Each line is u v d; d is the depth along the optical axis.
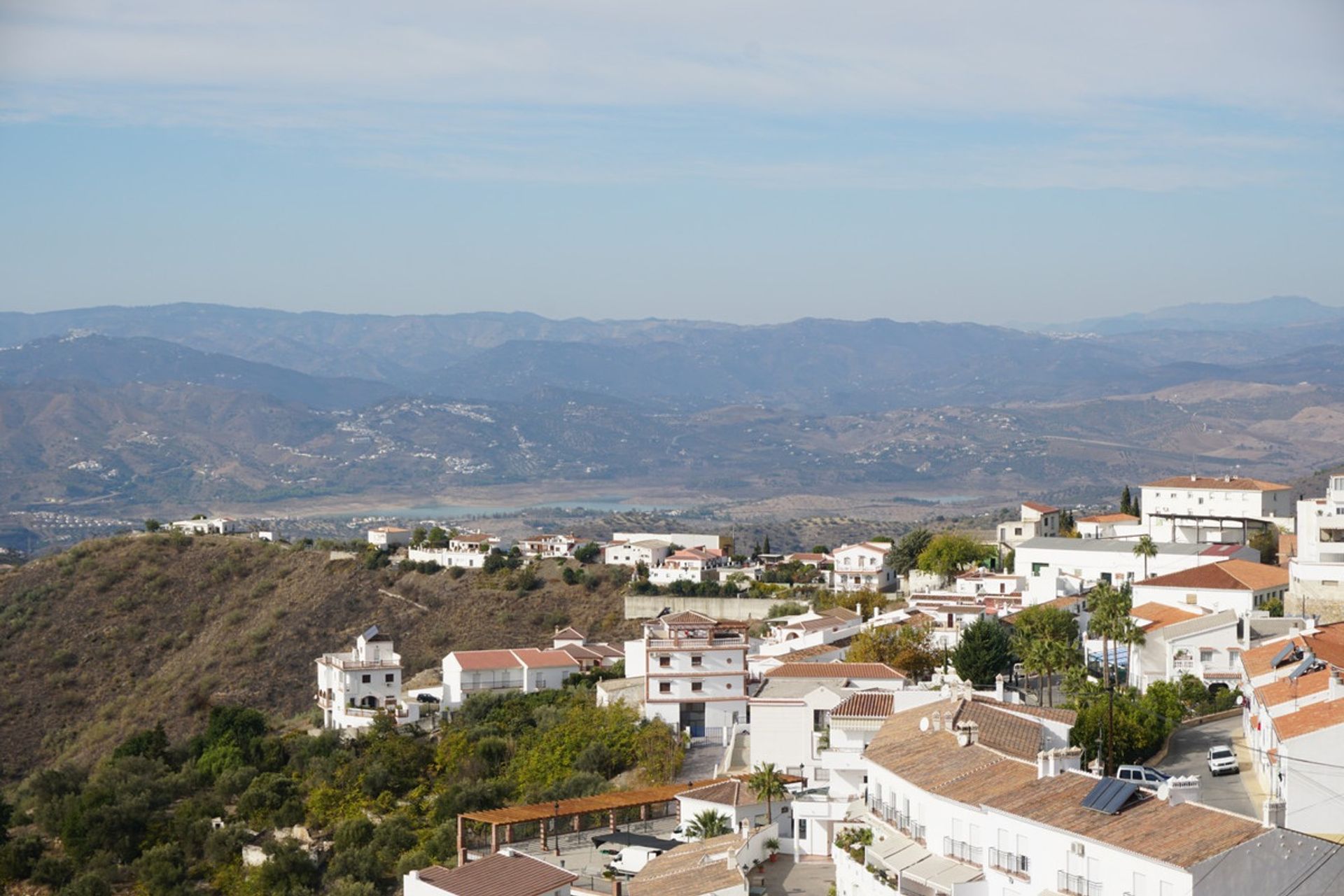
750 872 102.38
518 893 98.81
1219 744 117.25
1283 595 174.62
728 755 143.50
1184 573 177.88
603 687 186.00
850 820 98.06
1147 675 148.50
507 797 151.62
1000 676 135.88
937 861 82.62
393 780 166.00
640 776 147.12
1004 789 81.56
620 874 108.38
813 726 128.50
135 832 165.88
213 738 199.00
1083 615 183.12
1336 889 68.25
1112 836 71.38
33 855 164.75
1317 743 91.81
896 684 138.12
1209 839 68.50
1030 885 75.38
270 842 154.50
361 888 132.25
